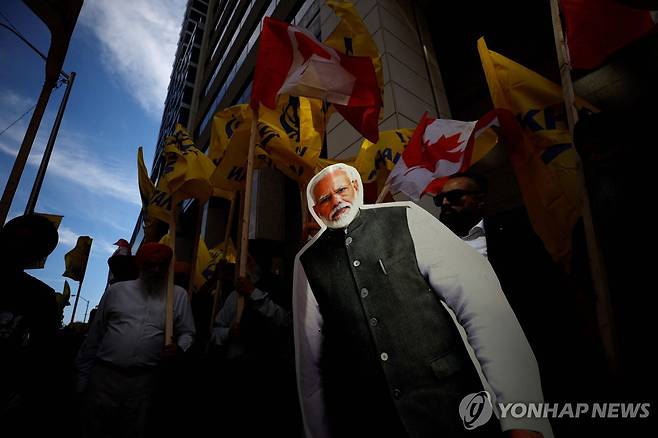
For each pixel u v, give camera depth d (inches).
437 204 85.0
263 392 98.7
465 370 36.4
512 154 95.5
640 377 52.1
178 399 110.3
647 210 52.9
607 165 56.8
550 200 89.4
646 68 76.3
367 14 251.9
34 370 74.1
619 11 100.7
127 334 95.0
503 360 31.9
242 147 127.1
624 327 54.4
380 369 38.4
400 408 35.6
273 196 349.4
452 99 247.8
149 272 104.3
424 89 235.0
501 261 66.4
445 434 33.7
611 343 55.9
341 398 41.1
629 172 54.6
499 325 33.9
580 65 99.0
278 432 95.3
